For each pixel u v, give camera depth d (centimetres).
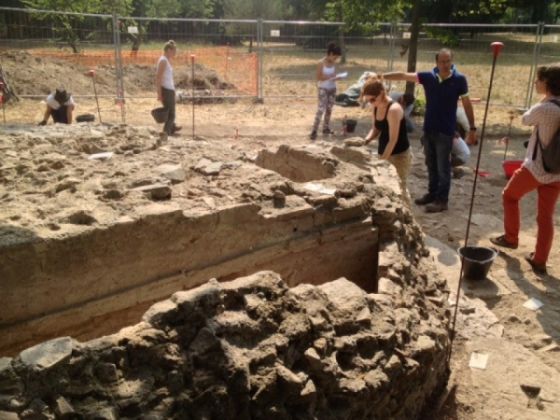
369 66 2070
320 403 265
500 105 1562
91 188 434
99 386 228
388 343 301
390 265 389
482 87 1805
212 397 238
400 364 298
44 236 347
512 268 605
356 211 453
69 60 1808
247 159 557
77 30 2100
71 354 231
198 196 432
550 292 560
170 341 250
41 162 500
